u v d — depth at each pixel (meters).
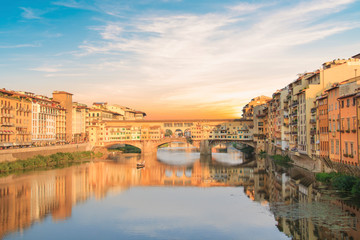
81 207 65.38
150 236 49.41
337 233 45.00
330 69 89.69
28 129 133.00
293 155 113.31
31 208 63.78
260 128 172.50
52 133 155.25
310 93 90.69
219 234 49.66
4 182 87.69
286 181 84.56
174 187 87.19
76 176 101.56
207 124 189.25
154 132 195.00
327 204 58.47
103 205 67.12
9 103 119.19
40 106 142.50
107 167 125.25
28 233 50.34
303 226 48.69
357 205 57.12
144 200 71.81
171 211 62.53
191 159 159.12
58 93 173.62
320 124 82.25
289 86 115.06
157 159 159.00
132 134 191.25
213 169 121.81
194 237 48.72
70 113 178.62
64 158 136.62
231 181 95.50
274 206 61.09
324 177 74.94
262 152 166.88
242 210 61.31
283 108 123.69
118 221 56.44
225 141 187.75
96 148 181.38
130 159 157.00
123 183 93.00
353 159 64.25
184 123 194.12
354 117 63.69
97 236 49.41
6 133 115.81
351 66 88.81
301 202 61.72
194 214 60.22
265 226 52.09
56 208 64.19
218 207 64.50
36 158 119.38
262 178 97.38
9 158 107.81
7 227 52.84
